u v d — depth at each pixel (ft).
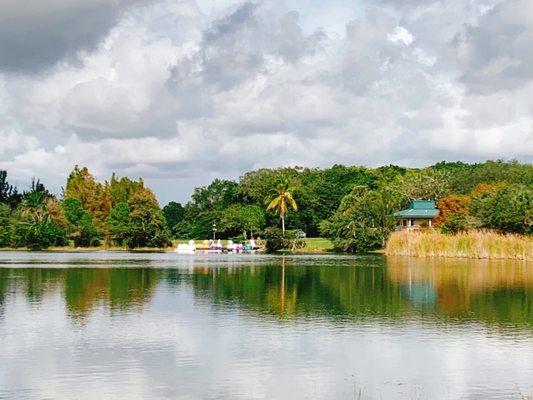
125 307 125.59
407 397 67.26
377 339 94.53
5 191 605.73
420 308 126.31
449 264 263.70
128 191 554.87
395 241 353.92
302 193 547.08
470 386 71.15
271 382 72.08
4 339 93.15
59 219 474.90
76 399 65.72
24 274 206.69
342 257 344.08
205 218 552.00
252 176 618.85
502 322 109.60
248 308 125.18
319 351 86.43
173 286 167.22
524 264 261.03
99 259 316.19
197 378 73.36
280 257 347.97
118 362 80.02
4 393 67.41
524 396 67.36
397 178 621.31
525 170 527.81
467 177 534.78
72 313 117.50
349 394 68.08
